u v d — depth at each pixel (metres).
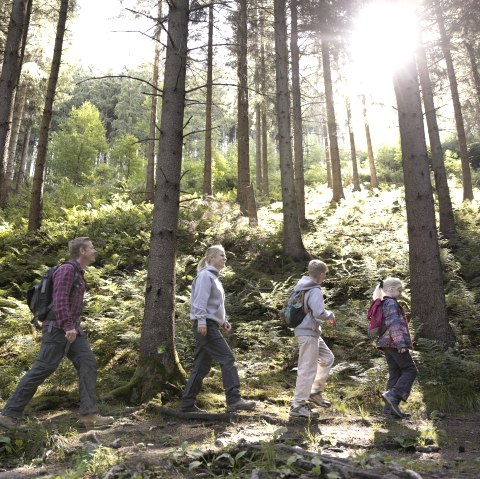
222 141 56.84
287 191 12.23
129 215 14.53
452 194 21.70
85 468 3.40
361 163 37.97
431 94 14.62
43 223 14.18
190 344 7.08
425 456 3.83
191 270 11.08
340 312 8.27
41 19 18.53
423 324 7.01
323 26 12.27
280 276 10.85
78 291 4.56
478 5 12.91
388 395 4.96
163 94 6.38
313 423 4.80
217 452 3.65
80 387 4.60
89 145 33.91
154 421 4.87
